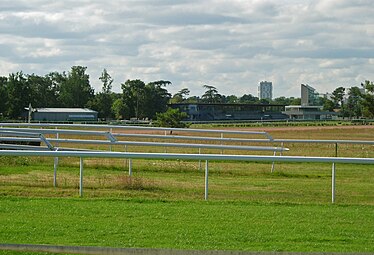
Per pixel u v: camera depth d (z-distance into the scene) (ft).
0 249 16.99
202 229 25.80
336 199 37.11
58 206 30.86
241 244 23.13
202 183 43.68
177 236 24.35
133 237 24.06
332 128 183.11
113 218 27.91
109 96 316.19
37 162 53.83
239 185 43.06
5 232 24.58
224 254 16.05
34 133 55.98
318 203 34.42
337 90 434.71
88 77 328.70
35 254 20.03
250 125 219.41
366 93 271.49
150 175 47.85
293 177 49.52
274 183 44.65
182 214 29.30
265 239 24.13
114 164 53.83
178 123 162.91
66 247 16.62
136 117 310.45
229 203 33.32
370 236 25.02
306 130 167.63
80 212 29.25
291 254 16.70
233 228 26.12
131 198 34.47
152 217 28.37
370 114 269.44
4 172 46.83
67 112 258.98
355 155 73.72
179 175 48.55
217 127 194.08
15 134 55.83
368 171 54.34
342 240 24.18
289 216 29.30
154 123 186.50
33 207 30.48
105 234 24.53
